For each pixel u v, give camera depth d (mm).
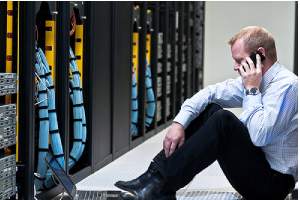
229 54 17438
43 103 5234
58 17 5602
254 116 3875
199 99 4277
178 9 12867
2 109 4070
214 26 17422
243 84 4086
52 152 5445
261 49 3941
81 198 5129
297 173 4148
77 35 6406
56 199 5254
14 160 4355
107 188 5793
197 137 3975
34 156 5410
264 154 4125
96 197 5172
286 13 16766
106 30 7246
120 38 8000
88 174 6527
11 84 4234
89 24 6465
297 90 3895
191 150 3953
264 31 3984
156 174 4094
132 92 9070
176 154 3994
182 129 4156
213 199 4945
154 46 10461
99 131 6977
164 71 11352
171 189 4066
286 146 4055
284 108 3867
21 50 4762
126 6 8359
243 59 3982
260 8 16969
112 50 7527
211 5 17359
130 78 8695
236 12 17234
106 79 7289
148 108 10148
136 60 9461
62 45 5617
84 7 6426
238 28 17250
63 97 5652
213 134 3945
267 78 4000
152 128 10531
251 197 4242
